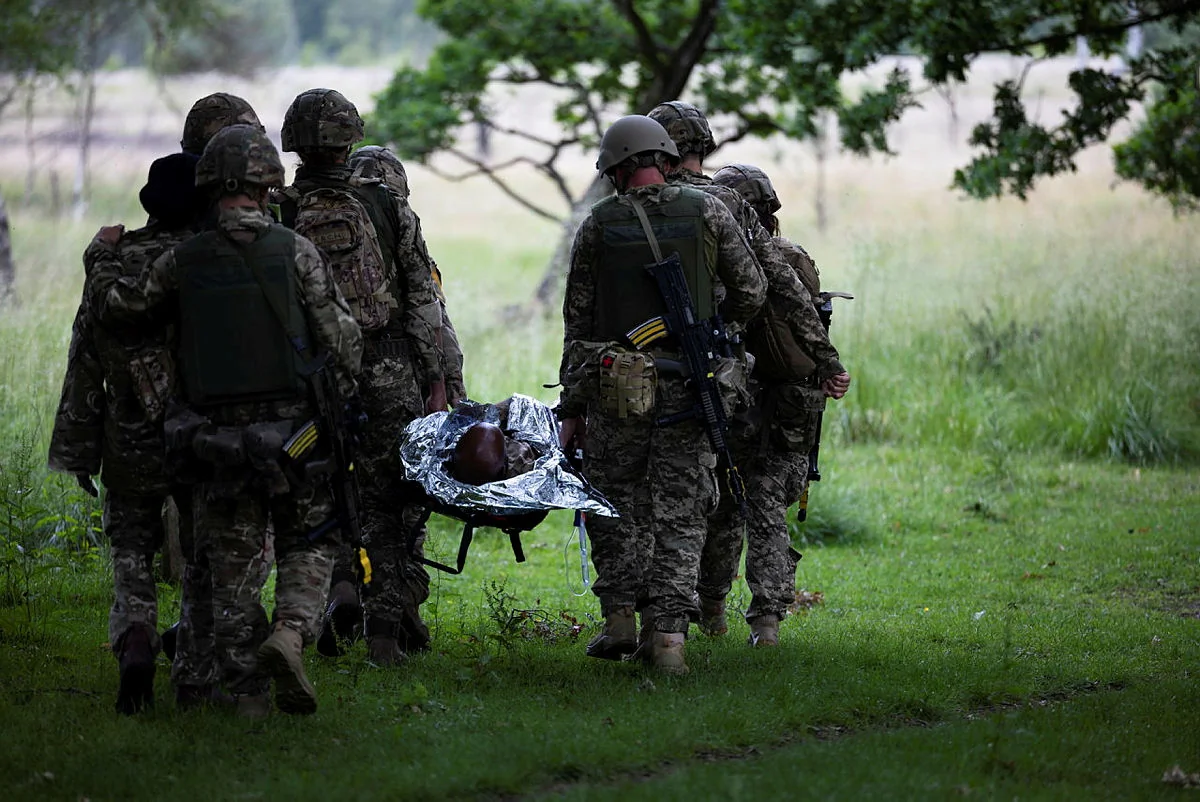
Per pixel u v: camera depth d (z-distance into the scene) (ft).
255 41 490.49
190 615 50.37
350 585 58.29
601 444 56.95
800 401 61.00
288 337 46.88
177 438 46.06
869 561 87.76
